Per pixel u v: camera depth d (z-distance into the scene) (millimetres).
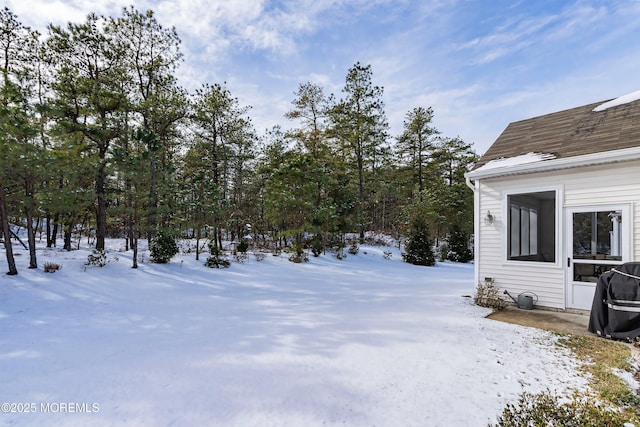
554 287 6000
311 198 15562
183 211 11484
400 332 4758
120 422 2529
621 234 5352
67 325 5156
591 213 5672
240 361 3693
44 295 6605
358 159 20625
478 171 6781
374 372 3393
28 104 7934
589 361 3693
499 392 2980
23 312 5664
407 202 25000
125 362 3680
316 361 3688
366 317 5684
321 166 18312
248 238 18953
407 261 16500
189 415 2625
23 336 4582
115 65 12336
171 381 3205
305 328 5000
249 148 20031
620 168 5371
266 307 6586
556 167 5859
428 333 4711
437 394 2941
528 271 6293
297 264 13141
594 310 4707
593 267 5613
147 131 10344
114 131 11836
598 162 5445
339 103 19719
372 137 20688
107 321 5434
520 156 6672
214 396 2918
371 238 20328
